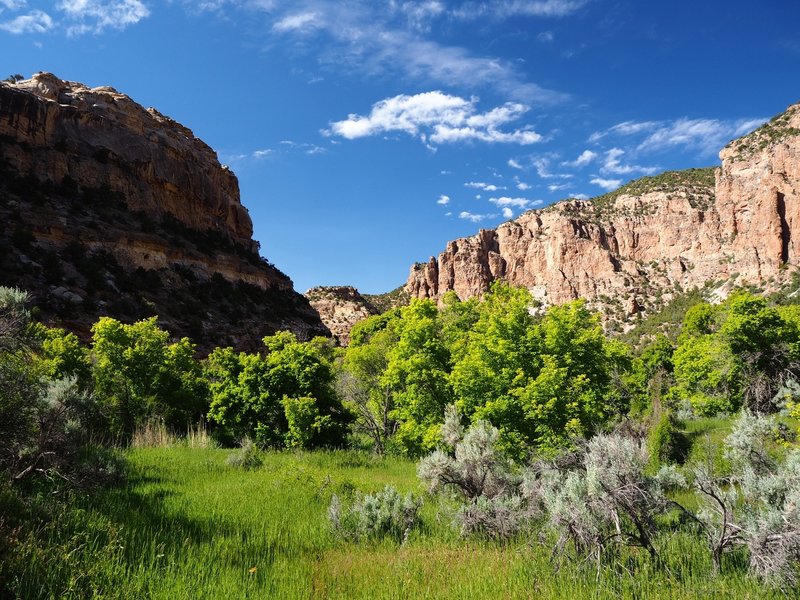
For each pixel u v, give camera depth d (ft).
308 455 64.59
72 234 185.06
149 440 68.44
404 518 30.91
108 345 79.41
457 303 79.77
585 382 47.01
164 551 23.89
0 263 146.00
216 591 19.69
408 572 22.99
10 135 202.28
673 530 25.75
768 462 32.55
